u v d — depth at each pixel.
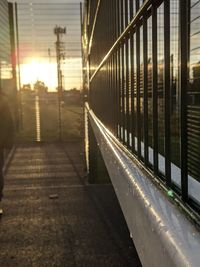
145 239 1.63
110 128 4.32
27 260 4.84
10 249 5.18
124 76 3.22
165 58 1.68
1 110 5.42
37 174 10.34
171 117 1.75
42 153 13.77
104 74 5.16
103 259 4.82
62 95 17.98
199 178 1.55
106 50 4.66
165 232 1.28
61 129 16.91
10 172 10.62
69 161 12.20
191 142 1.50
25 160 12.44
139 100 2.50
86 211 6.84
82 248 5.17
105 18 4.83
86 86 10.72
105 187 8.62
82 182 9.20
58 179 9.65
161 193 1.70
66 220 6.36
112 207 7.05
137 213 1.86
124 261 4.76
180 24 1.41
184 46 1.42
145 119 2.25
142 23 2.27
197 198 1.47
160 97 2.00
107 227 5.96
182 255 1.09
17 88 17.69
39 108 19.23
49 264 4.73
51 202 7.50
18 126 17.52
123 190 2.46
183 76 1.45
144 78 2.19
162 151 2.16
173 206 1.50
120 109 3.47
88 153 9.13
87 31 9.78
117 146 3.36
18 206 7.23
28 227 6.03
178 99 1.59
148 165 2.21
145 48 2.17
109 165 3.62
